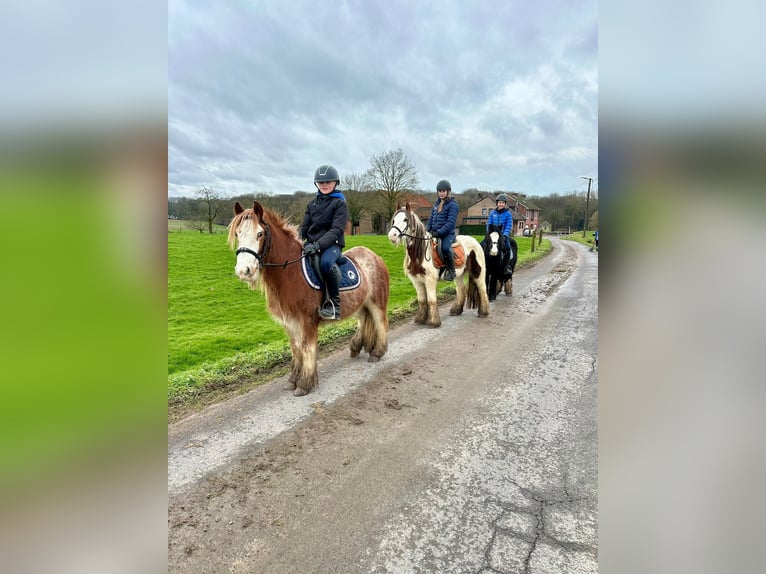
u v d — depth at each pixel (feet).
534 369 15.05
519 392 12.98
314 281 12.92
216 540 7.01
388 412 11.68
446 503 7.85
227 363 15.34
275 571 6.39
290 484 8.48
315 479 8.65
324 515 7.58
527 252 69.82
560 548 6.73
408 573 6.29
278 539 7.02
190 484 8.51
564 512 7.59
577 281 37.99
